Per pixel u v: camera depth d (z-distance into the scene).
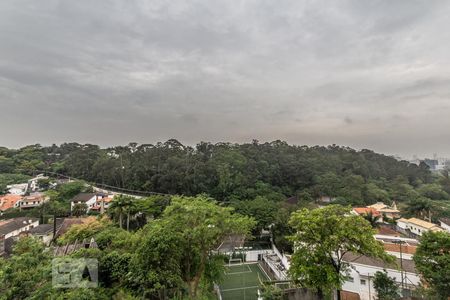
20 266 8.29
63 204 49.66
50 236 33.41
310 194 55.09
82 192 56.31
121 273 14.18
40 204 47.84
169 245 12.19
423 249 13.66
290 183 59.00
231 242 18.77
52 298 7.76
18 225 35.28
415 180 77.62
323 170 65.38
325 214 12.55
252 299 20.62
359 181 60.75
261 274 26.53
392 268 18.11
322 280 11.74
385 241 26.50
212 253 15.20
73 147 109.06
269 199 46.81
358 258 19.81
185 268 13.66
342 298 18.58
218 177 52.28
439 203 53.22
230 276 25.97
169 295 13.18
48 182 66.06
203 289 15.05
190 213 13.06
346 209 12.80
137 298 12.38
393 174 80.56
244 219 14.24
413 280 17.52
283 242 30.31
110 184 63.66
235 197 46.88
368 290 18.16
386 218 43.66
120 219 32.06
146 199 40.47
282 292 14.48
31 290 7.95
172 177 51.16
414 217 44.06
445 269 12.10
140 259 12.45
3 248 23.41
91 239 22.59
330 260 12.38
